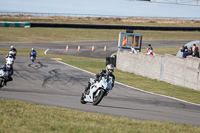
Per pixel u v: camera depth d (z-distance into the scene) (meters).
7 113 26.36
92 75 83.12
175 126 26.56
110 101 46.28
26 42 192.62
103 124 24.75
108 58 114.12
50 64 102.00
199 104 50.91
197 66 69.06
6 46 168.62
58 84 64.31
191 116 37.44
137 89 64.88
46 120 24.70
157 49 182.50
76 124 23.53
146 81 81.38
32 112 28.31
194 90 69.31
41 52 154.50
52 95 49.50
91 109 35.84
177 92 64.56
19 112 27.61
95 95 36.66
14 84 59.25
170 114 37.38
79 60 126.94
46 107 32.91
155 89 67.19
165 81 82.06
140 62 94.88
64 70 89.19
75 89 59.53
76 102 42.53
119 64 110.88
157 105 46.22
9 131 19.67
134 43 122.69
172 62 79.31
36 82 64.62
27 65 94.19
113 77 35.12
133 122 26.91
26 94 47.88
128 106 42.22
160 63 84.62
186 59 73.50
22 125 22.03
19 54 132.25
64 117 27.06
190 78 71.69
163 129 24.58
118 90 61.12
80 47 188.00
